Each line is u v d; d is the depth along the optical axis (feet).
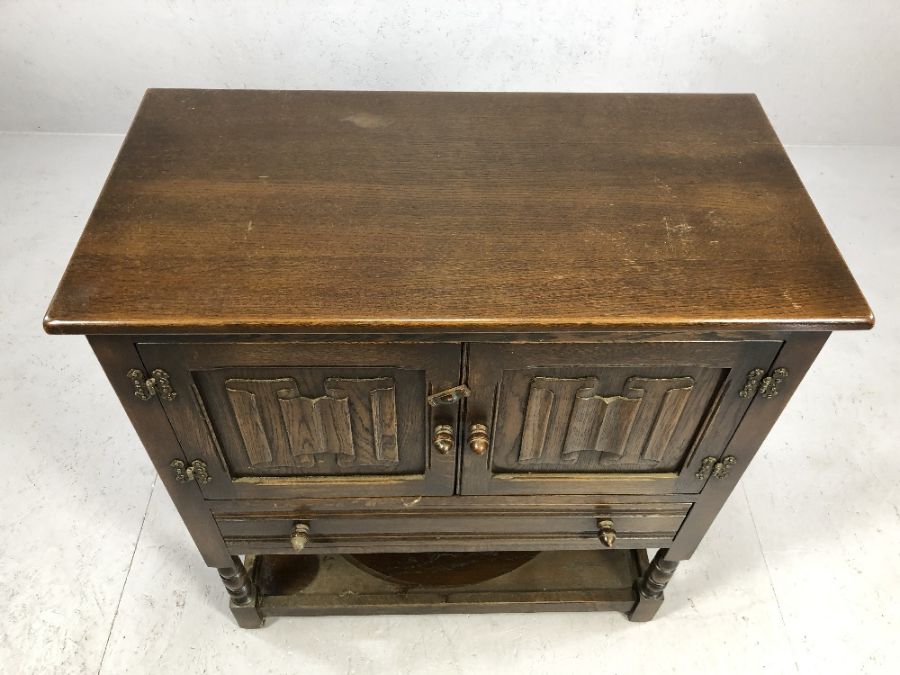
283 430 3.55
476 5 7.02
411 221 3.45
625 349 3.19
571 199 3.59
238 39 7.42
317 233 3.37
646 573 4.88
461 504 4.08
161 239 3.31
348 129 3.99
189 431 3.53
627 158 3.85
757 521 5.78
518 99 4.24
